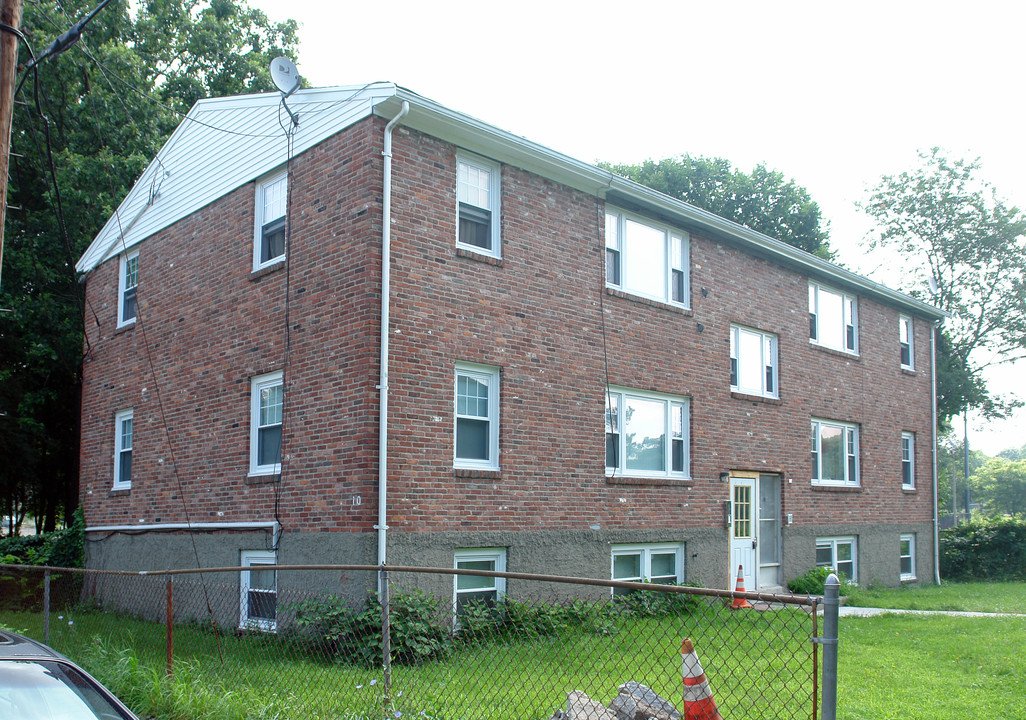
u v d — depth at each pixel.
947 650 10.91
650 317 15.60
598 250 14.78
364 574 11.01
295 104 13.22
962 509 96.44
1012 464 78.81
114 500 16.56
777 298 18.77
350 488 11.41
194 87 25.53
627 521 14.67
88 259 18.53
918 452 23.48
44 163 21.38
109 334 17.48
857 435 21.17
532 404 13.35
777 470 18.11
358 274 11.70
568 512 13.70
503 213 13.30
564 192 14.34
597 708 6.55
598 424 14.36
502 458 12.82
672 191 37.22
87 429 17.83
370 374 11.38
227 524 13.51
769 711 7.52
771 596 4.59
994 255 33.19
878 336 22.27
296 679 8.10
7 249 21.02
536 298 13.64
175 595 14.20
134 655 8.02
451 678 7.89
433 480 11.88
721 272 17.36
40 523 29.88
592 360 14.41
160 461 15.39
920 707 8.04
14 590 16.16
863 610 15.68
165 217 16.12
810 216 37.22
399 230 11.92
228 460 13.76
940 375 31.28
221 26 26.20
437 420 12.04
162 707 7.20
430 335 12.10
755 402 17.80
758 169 37.50
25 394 21.20
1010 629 12.80
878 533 21.27
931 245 34.16
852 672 9.54
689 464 16.12
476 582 12.44
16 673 4.43
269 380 13.30
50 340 20.89
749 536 17.33
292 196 13.10
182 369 15.13
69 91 22.14
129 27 24.52
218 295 14.46
